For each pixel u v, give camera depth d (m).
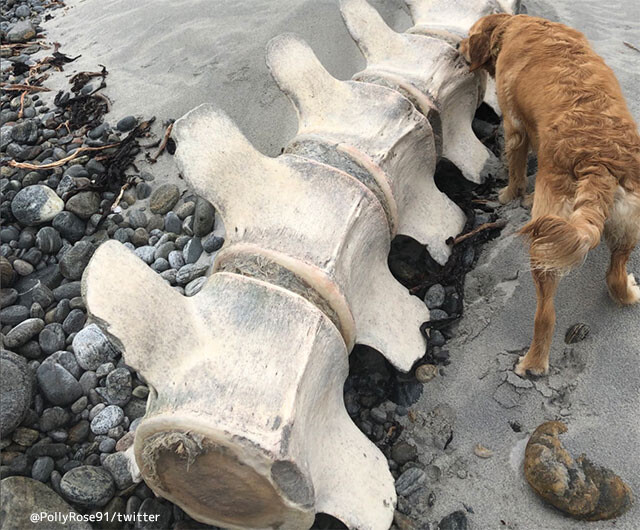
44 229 1.70
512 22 1.55
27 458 1.21
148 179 1.86
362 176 1.31
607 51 2.02
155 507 1.14
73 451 1.25
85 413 1.31
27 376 1.26
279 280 1.08
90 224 1.77
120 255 1.00
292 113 1.95
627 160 1.12
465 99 1.75
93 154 1.96
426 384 1.32
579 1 2.31
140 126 1.99
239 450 0.86
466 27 1.82
